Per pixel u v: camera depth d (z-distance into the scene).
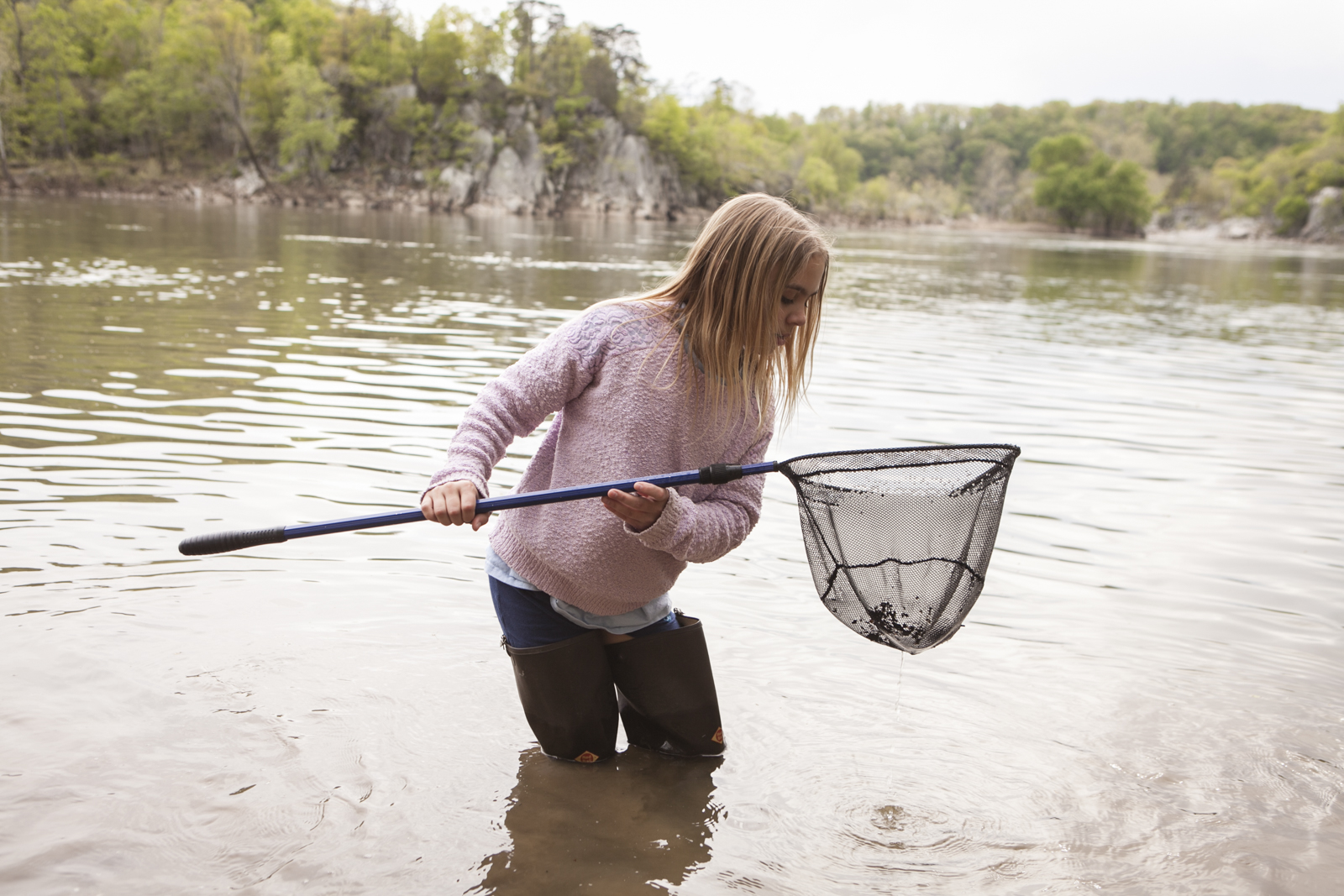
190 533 4.05
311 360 7.99
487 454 2.32
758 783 2.56
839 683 3.11
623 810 2.41
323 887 2.06
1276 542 4.73
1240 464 6.27
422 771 2.51
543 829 2.31
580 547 2.37
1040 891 2.17
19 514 4.15
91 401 6.19
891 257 32.94
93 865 2.08
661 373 2.33
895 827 2.38
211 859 2.12
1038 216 143.38
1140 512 5.14
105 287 11.91
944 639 2.46
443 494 2.21
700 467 2.45
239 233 25.78
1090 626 3.65
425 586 3.67
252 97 79.25
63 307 10.00
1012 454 2.37
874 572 2.39
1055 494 5.41
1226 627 3.69
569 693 2.53
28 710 2.66
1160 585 4.10
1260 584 4.16
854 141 189.62
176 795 2.34
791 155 121.56
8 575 3.52
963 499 2.35
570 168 91.06
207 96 77.38
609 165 91.62
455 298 13.21
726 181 106.31
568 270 19.42
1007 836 2.36
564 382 2.36
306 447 5.46
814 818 2.41
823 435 6.39
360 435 5.77
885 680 3.14
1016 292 19.75
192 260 16.50
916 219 135.12
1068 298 18.98
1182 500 5.39
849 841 2.32
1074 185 130.75
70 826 2.20
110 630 3.15
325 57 88.38
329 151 80.19
